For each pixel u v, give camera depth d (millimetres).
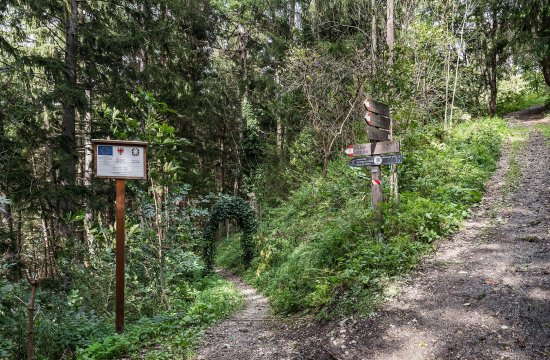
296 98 15414
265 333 5332
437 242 6332
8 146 9180
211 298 7684
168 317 6285
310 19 16859
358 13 14734
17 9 10258
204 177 18938
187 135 16922
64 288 7566
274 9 18328
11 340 4516
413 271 5359
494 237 6234
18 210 9594
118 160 5633
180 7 14477
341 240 6758
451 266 5340
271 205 15852
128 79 12039
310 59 12742
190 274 10391
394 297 4762
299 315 5840
